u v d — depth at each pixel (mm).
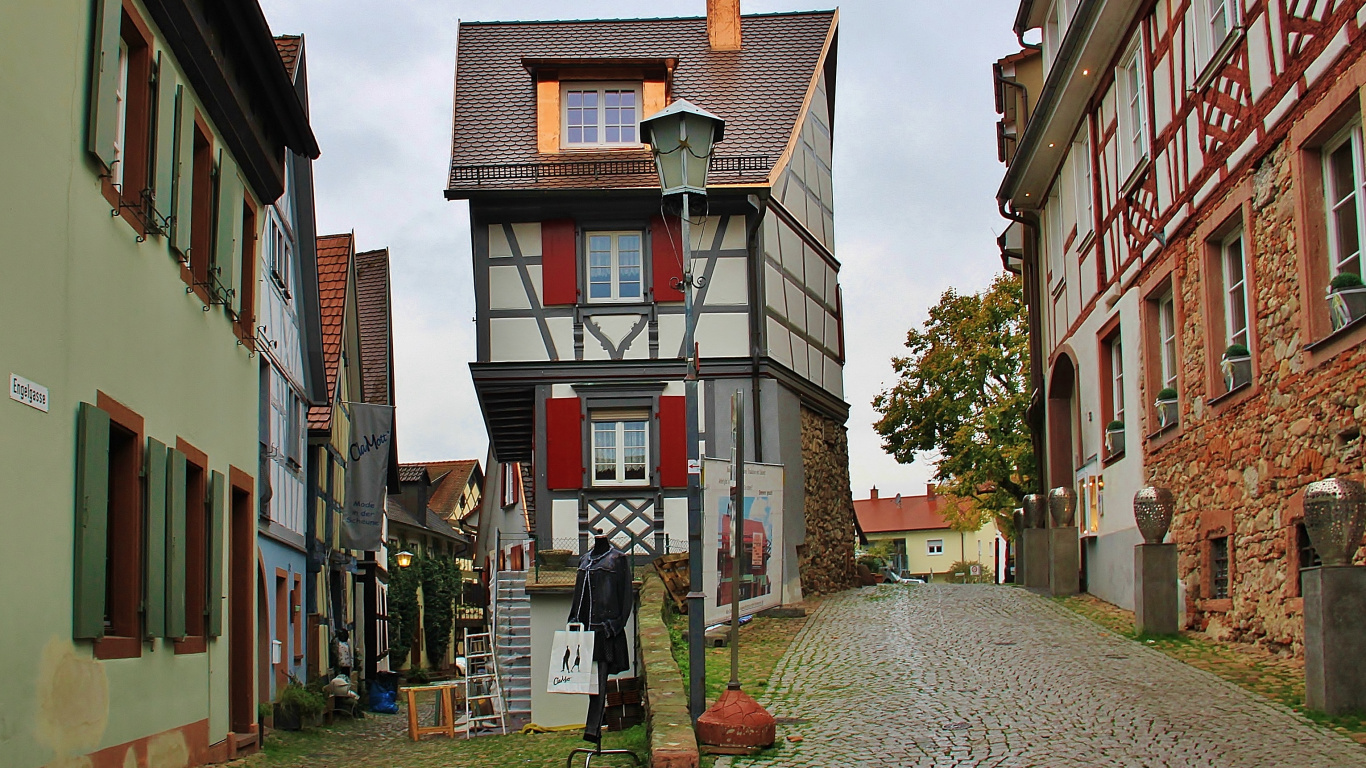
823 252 25047
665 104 21703
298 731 16328
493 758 11297
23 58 7016
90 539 7820
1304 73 10195
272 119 13102
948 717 9109
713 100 22766
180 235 10031
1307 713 8398
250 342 12742
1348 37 9406
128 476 8961
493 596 17031
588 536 20531
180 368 10219
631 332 20922
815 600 20359
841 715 9461
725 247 21125
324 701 18172
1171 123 13578
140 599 8992
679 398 20734
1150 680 10078
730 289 21047
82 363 7910
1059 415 20172
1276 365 10883
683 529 20438
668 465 20547
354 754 13227
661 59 21562
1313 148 10250
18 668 6836
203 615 10781
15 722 6777
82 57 7922
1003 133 23016
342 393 24016
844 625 15570
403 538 39875
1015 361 34750
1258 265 11266
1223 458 12164
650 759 8055
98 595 7926
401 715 21141
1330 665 8344
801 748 8375
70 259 7730
